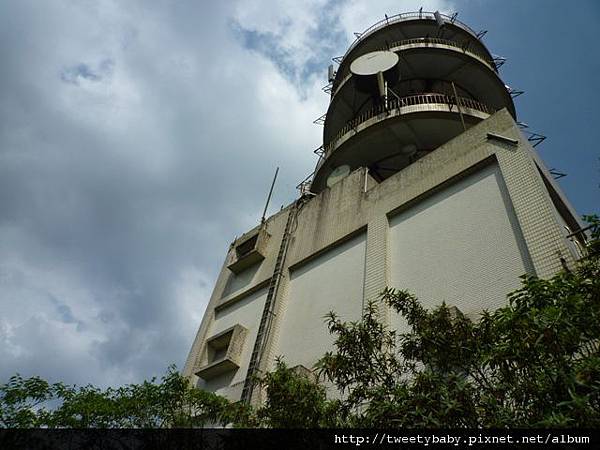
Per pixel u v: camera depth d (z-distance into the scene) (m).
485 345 7.89
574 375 6.20
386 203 19.48
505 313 7.37
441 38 31.44
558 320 6.60
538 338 6.69
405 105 25.44
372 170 26.69
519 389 6.92
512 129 16.88
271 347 18.98
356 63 27.97
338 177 24.48
